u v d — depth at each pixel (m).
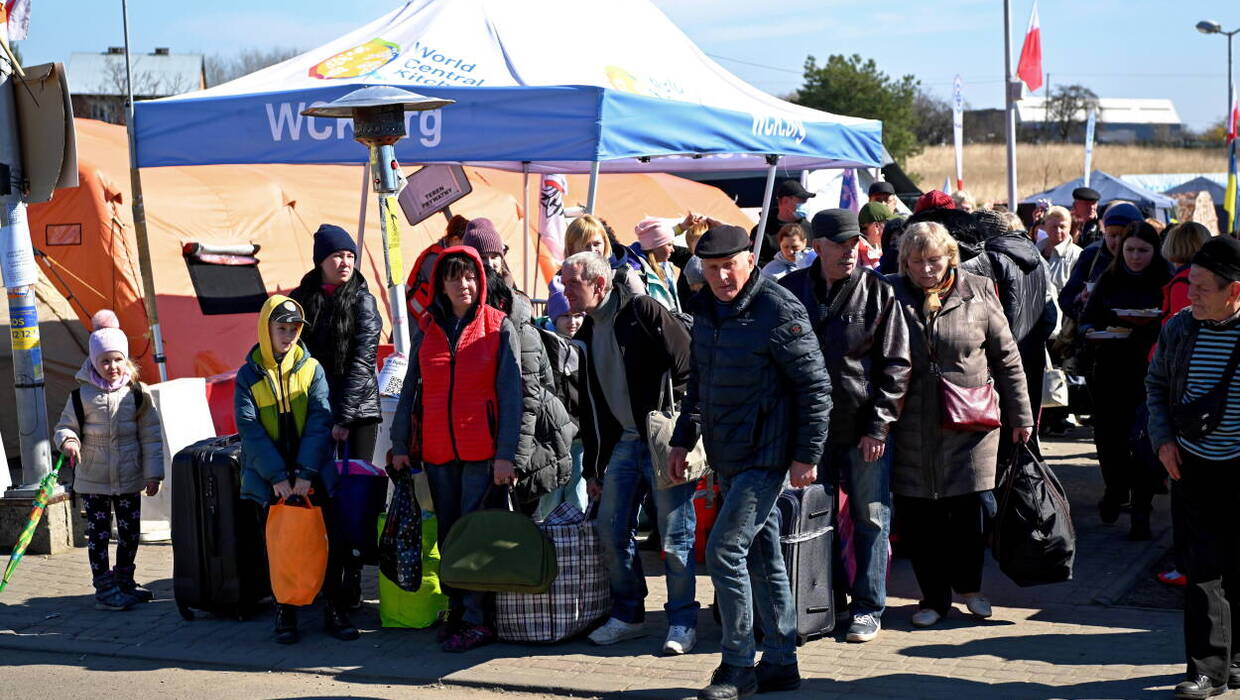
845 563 5.86
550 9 8.81
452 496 5.81
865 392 5.47
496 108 7.33
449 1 8.66
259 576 6.30
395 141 6.93
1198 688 4.72
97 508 6.51
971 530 5.85
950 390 5.55
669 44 9.53
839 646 5.62
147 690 5.39
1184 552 5.12
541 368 5.83
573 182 16.59
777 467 4.88
